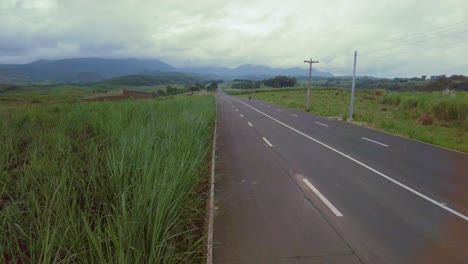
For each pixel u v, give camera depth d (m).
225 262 4.11
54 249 3.22
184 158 6.25
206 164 9.10
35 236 3.54
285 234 4.93
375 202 6.45
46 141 7.77
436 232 5.07
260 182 7.80
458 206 6.27
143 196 3.89
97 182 5.34
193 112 15.18
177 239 4.31
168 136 7.80
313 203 6.34
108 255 2.90
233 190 7.16
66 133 9.38
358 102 48.53
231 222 5.39
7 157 6.12
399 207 6.18
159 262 3.13
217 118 26.12
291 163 9.92
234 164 9.75
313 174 8.62
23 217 3.92
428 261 4.20
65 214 3.42
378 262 4.16
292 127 19.92
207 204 6.12
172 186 4.31
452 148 13.11
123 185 4.79
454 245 4.64
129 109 15.77
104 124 10.73
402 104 34.84
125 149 5.89
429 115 24.30
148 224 3.43
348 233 5.00
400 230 5.13
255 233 4.96
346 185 7.62
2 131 8.80
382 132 17.98
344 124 22.08
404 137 16.14
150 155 5.61
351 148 12.73
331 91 81.50
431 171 9.10
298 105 42.12
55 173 4.99
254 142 14.01
